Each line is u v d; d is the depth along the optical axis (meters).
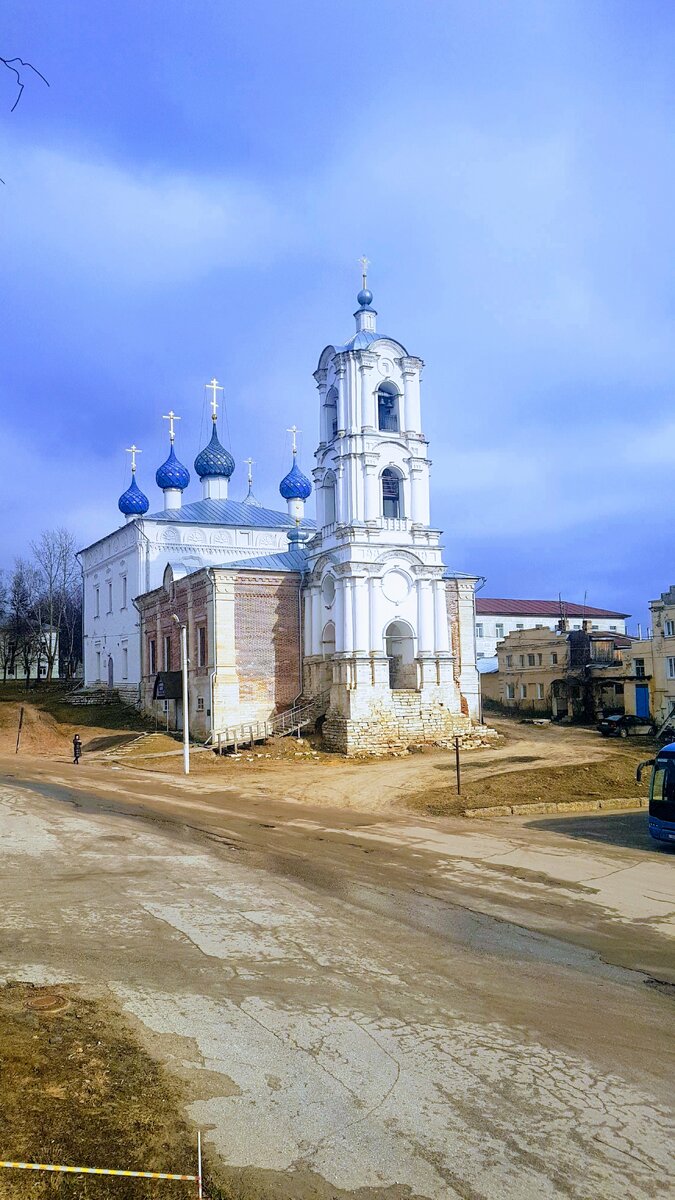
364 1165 6.86
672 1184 6.70
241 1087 8.07
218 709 47.91
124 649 67.50
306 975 11.36
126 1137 7.01
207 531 64.62
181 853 19.80
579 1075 8.54
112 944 12.50
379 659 45.50
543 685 68.56
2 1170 6.35
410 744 44.75
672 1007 10.56
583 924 14.37
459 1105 7.86
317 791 32.81
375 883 17.05
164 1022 9.56
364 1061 8.72
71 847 20.28
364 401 47.59
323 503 49.94
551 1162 6.96
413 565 47.31
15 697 75.56
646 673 56.41
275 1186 6.54
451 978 11.42
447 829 23.95
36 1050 8.47
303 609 50.72
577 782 31.56
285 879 17.22
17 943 12.42
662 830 21.12
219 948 12.43
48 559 89.50
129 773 39.03
